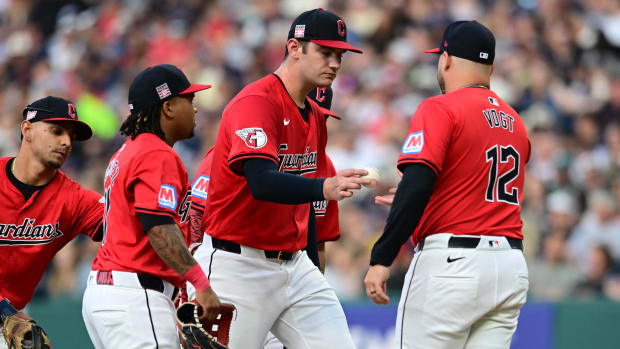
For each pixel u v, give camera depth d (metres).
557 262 34.78
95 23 54.75
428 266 13.79
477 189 13.71
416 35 48.88
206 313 13.51
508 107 14.50
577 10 50.47
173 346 14.12
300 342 15.21
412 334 13.95
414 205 13.15
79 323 26.88
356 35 49.72
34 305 27.11
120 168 14.08
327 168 16.69
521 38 48.56
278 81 14.50
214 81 48.16
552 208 36.84
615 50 48.97
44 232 15.76
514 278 13.80
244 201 14.39
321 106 18.11
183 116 14.69
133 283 13.96
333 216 17.39
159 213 13.50
